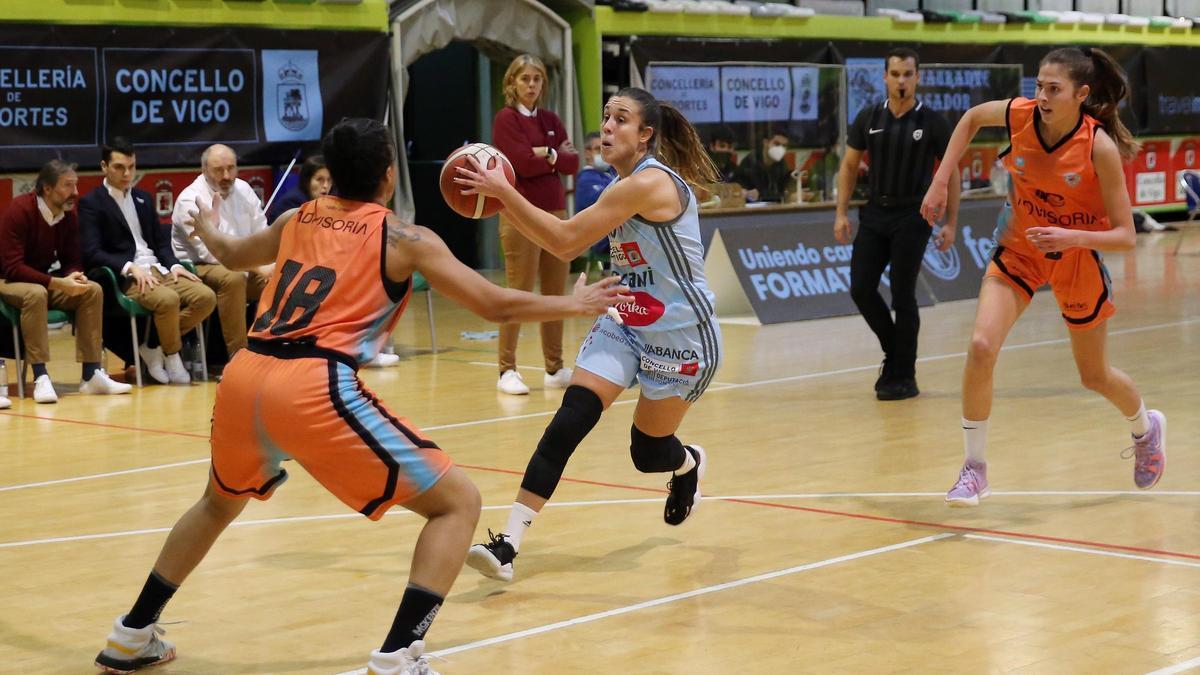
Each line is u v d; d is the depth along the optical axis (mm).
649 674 4152
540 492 5035
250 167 14062
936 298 15133
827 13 19172
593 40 16922
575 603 4922
